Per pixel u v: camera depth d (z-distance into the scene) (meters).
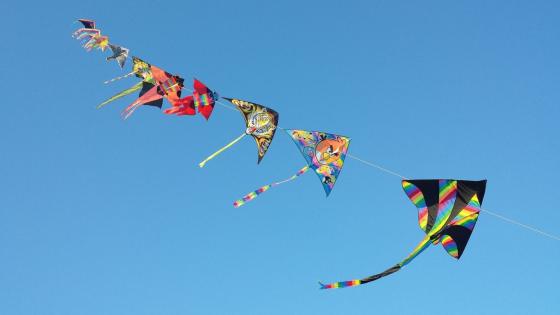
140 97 10.74
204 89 10.35
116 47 10.95
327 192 9.97
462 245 9.25
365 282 8.38
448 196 9.20
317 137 10.09
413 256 8.92
